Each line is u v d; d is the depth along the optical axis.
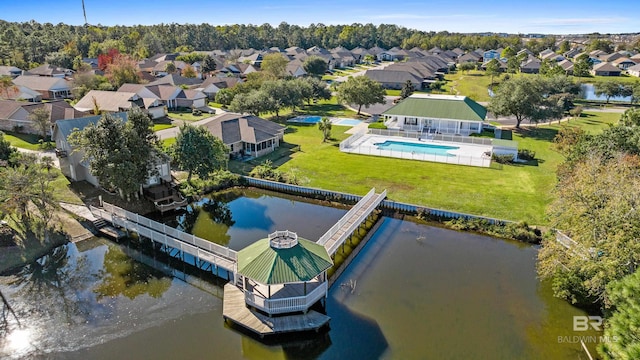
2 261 27.83
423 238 31.84
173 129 63.78
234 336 21.53
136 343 21.02
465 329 21.83
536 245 30.62
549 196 36.03
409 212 36.16
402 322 22.41
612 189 22.42
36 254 29.09
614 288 16.88
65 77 104.75
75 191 38.59
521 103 60.22
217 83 95.31
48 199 31.05
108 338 21.38
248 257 22.98
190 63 138.75
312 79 86.31
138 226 30.73
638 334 14.60
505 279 26.39
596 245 21.00
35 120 55.25
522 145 54.66
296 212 37.03
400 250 30.09
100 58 116.12
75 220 33.47
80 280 26.47
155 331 21.89
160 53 166.62
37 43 138.62
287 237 24.27
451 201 37.34
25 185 30.06
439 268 27.66
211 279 26.83
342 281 26.17
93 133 31.47
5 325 22.28
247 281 24.92
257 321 21.70
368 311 23.28
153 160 35.22
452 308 23.50
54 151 51.00
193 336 21.52
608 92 87.81
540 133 60.94
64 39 155.75
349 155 51.25
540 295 24.67
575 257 22.12
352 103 74.75
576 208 23.02
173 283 26.33
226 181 42.88
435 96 65.00
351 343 20.97
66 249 30.05
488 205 36.34
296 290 23.94
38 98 86.06
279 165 47.44
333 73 139.25
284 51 179.38
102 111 68.25
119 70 93.56
